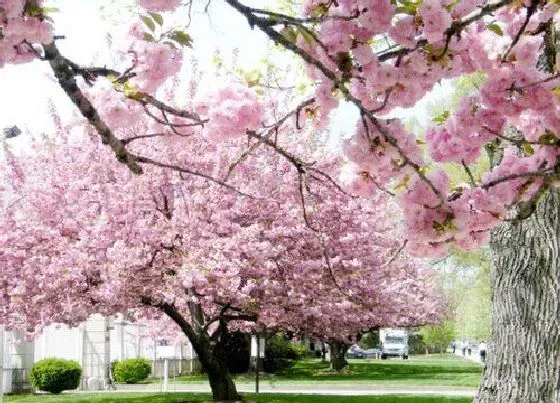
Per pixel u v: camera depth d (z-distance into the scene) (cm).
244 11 257
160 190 1355
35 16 256
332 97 282
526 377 677
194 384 2558
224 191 1359
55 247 1342
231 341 3127
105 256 1295
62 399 1755
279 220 1412
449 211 276
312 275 1434
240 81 317
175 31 315
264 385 2427
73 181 1388
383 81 269
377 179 324
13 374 2102
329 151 1427
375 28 260
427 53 269
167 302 1352
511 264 693
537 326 675
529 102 284
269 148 1388
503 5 262
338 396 1727
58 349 2311
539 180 295
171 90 1386
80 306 1403
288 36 280
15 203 1461
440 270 2534
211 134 299
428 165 288
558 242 668
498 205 290
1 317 1376
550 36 314
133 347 2919
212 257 1295
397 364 4319
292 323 1695
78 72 320
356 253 1527
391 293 2186
